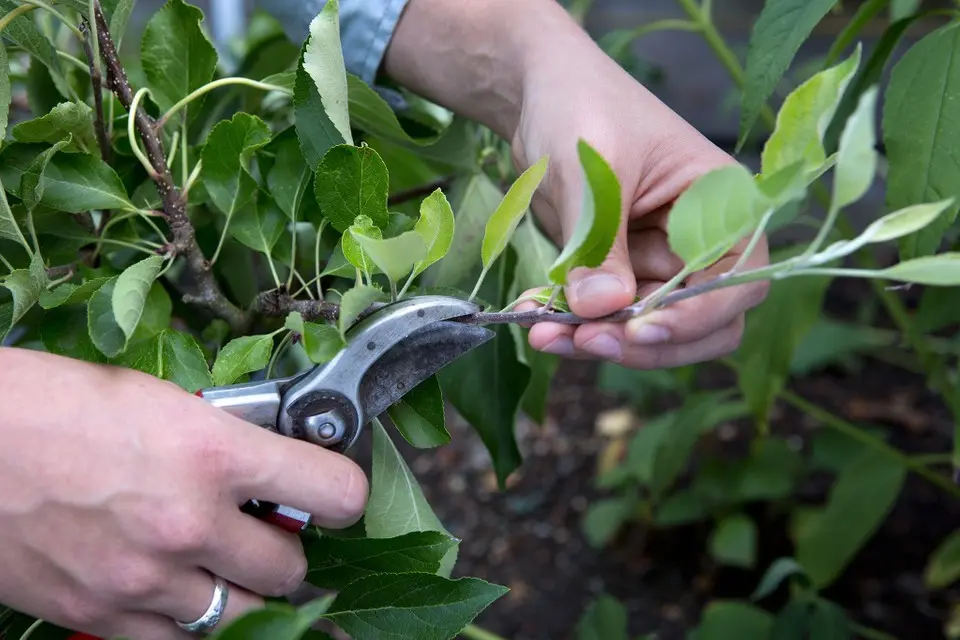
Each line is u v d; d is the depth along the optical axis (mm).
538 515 1801
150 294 695
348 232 579
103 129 688
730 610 1312
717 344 751
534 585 1637
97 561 540
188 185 680
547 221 881
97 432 534
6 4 651
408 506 715
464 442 2014
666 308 653
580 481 1880
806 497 1747
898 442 1854
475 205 918
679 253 474
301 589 1599
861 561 1574
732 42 2699
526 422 2064
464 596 598
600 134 693
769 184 431
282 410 592
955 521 1647
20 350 569
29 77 841
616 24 2746
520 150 823
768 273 490
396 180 1039
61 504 528
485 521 1790
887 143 744
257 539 571
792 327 1198
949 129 712
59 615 570
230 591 584
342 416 595
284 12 900
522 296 659
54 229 717
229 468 550
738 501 1660
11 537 539
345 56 874
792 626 1244
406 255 526
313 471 567
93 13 632
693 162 699
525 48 772
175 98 750
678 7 2701
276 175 695
